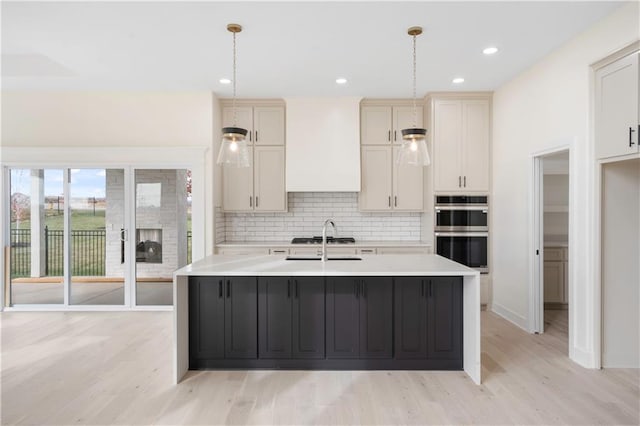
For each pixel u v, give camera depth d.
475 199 5.02
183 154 4.89
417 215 5.70
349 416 2.51
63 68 4.29
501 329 4.26
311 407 2.62
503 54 3.75
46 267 5.05
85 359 3.44
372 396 2.77
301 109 5.19
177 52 3.67
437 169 5.00
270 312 3.23
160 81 4.52
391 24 3.12
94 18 3.01
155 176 5.00
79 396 2.78
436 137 4.98
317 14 2.96
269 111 5.29
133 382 3.00
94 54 3.71
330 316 3.22
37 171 5.02
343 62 3.94
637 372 3.13
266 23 3.10
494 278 4.98
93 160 4.93
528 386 2.91
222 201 5.32
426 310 3.22
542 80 3.86
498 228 4.86
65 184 5.00
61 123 4.92
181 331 3.09
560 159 4.89
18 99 4.91
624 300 3.20
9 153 4.89
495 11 2.92
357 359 3.23
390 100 5.27
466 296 3.16
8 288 5.04
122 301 5.05
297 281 3.22
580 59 3.30
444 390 2.86
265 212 5.49
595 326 3.20
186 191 5.01
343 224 5.70
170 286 5.04
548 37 3.37
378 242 5.35
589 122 3.20
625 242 3.18
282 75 4.32
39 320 4.62
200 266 3.22
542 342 3.85
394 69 4.14
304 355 3.23
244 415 2.52
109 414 2.54
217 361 3.24
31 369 3.23
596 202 3.16
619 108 2.92
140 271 5.04
